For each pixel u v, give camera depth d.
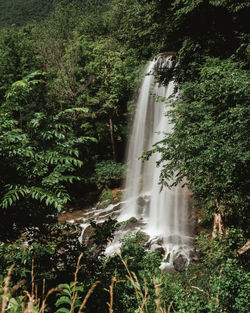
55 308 3.55
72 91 25.83
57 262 4.79
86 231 16.03
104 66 25.78
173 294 5.03
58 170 4.00
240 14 10.50
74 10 64.06
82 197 23.66
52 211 4.61
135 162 25.20
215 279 5.51
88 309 3.75
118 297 4.10
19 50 33.00
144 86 24.62
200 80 9.70
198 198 9.49
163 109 21.58
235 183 7.30
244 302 4.78
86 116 25.09
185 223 15.12
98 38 36.38
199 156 7.20
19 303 1.54
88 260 4.96
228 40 11.12
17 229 4.30
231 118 7.36
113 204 21.30
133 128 25.86
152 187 20.80
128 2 16.28
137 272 4.73
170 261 12.23
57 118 4.32
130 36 14.72
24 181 3.96
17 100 4.41
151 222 17.14
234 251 7.94
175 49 13.89
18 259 4.11
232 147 6.68
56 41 33.19
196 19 11.78
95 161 26.05
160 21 12.91
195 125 8.11
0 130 4.05
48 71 30.03
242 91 6.83
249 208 8.24
